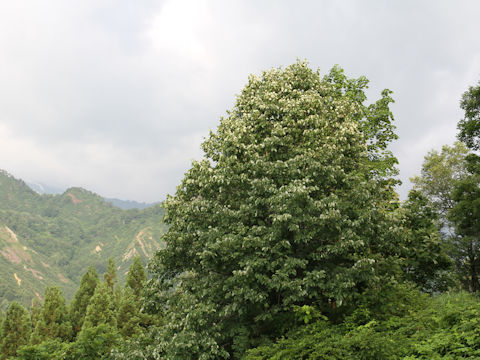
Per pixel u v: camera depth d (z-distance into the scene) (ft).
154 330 48.24
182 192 56.90
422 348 26.73
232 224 43.83
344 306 41.81
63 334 122.52
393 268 48.83
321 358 29.86
